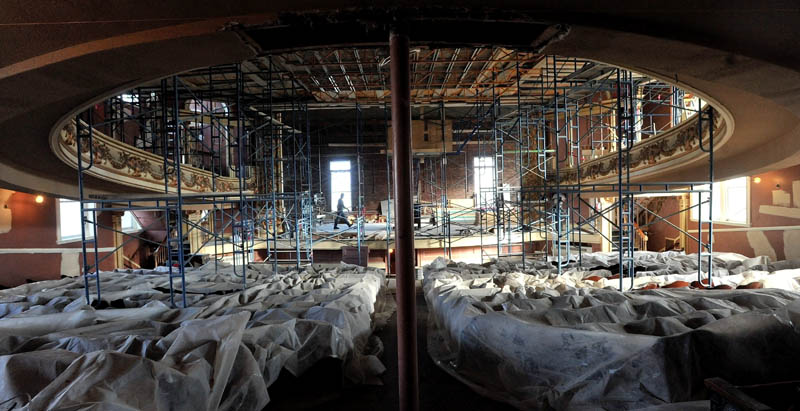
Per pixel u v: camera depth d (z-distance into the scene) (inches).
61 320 142.8
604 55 120.0
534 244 515.5
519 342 128.6
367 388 147.3
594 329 124.0
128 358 87.4
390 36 99.1
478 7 97.3
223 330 109.0
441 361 167.3
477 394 140.3
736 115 180.9
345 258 420.8
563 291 194.2
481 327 141.9
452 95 434.6
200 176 411.8
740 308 146.9
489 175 705.6
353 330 166.1
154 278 271.3
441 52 307.7
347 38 109.0
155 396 83.4
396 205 94.9
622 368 104.1
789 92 134.3
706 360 99.3
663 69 126.6
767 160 241.1
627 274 264.7
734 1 96.7
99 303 186.2
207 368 98.0
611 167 379.9
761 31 104.6
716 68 122.1
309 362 136.9
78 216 426.3
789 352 102.8
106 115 418.0
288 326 134.9
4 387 86.9
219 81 366.3
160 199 179.8
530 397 123.0
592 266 299.7
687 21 102.9
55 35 99.4
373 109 645.3
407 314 94.7
